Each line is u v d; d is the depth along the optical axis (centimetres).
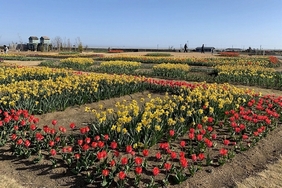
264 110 1079
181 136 771
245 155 688
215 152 692
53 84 1127
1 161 620
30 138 706
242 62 2886
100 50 8869
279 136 833
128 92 1327
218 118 902
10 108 882
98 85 1200
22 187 524
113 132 695
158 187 533
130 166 573
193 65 3131
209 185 550
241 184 558
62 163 608
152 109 869
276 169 629
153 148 688
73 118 927
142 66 2830
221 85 1262
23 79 1551
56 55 4919
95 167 587
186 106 923
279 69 2834
